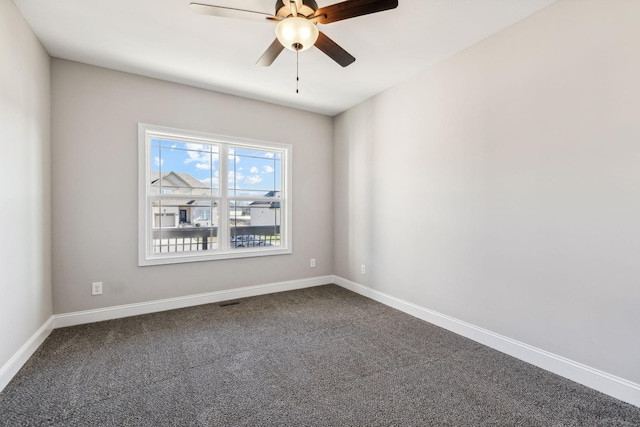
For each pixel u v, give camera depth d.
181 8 2.11
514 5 2.07
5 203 1.90
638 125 1.71
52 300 2.77
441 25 2.29
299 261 4.25
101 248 2.98
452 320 2.79
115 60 2.83
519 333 2.29
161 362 2.21
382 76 3.18
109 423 1.59
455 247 2.76
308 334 2.73
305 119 4.25
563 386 1.93
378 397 1.83
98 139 2.95
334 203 4.48
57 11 2.12
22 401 1.75
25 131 2.20
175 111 3.33
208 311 3.30
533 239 2.19
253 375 2.06
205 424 1.59
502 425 1.60
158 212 3.34
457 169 2.73
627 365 1.77
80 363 2.18
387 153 3.53
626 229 1.77
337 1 2.03
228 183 3.76
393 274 3.46
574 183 1.97
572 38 1.97
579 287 1.96
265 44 2.57
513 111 2.30
